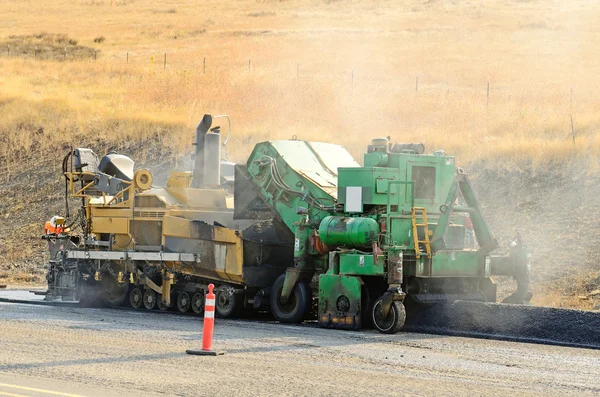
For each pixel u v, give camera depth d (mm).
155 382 19828
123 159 40875
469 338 27812
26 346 25000
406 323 30375
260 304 33500
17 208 65375
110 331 28547
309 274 32531
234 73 109688
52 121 79438
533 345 26250
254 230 34312
